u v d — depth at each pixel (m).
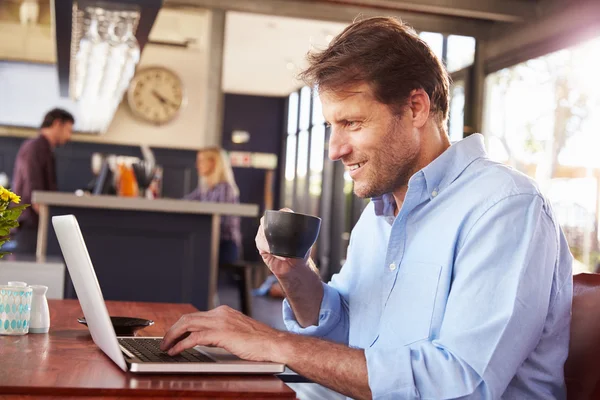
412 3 5.55
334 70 1.41
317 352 1.23
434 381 1.20
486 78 6.49
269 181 14.84
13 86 9.01
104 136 8.95
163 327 1.69
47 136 6.25
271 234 1.37
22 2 8.76
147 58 8.82
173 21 8.59
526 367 1.35
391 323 1.46
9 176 9.11
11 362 1.18
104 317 1.15
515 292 1.24
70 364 1.18
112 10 3.62
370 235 1.72
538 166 5.71
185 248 4.63
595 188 5.04
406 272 1.46
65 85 6.63
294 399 1.05
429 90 1.46
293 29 10.11
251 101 15.06
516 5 5.74
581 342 1.39
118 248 4.56
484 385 1.20
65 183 9.02
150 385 1.05
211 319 1.27
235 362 1.18
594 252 5.02
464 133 5.99
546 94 5.66
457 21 6.34
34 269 3.56
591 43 5.18
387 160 1.45
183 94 8.89
